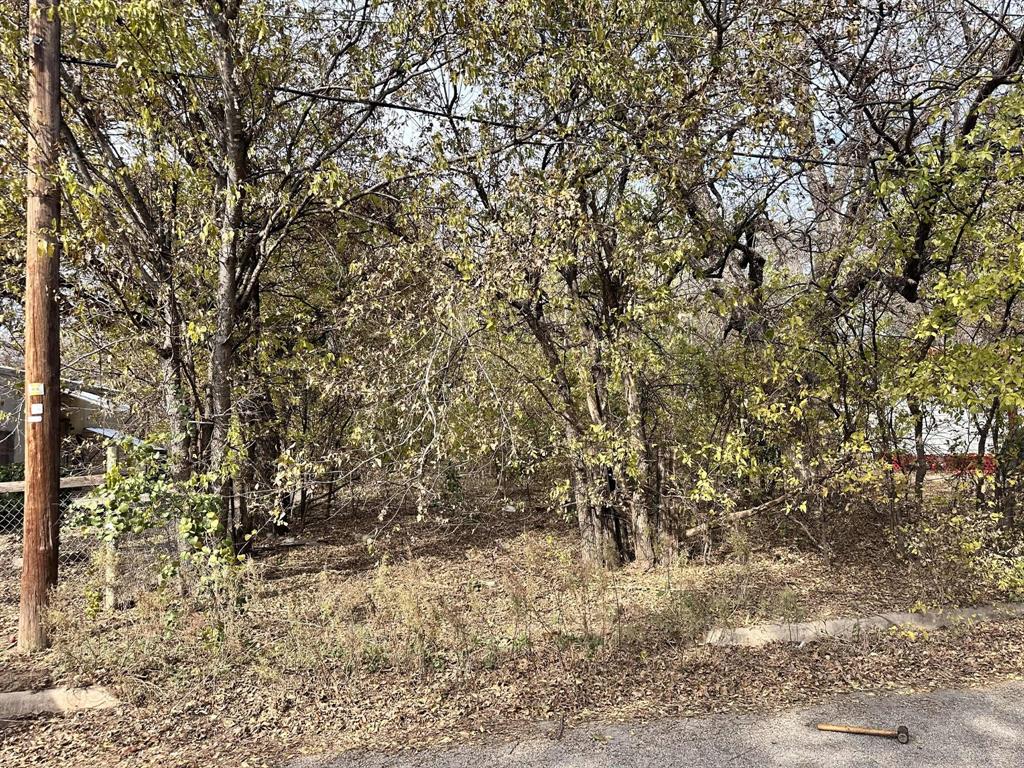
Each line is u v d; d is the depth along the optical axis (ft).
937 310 18.28
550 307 20.99
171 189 22.29
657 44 20.49
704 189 22.99
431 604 16.29
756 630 17.11
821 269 22.03
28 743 12.43
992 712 13.29
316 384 21.86
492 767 11.38
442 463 22.24
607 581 19.03
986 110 18.69
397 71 22.65
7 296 24.02
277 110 23.76
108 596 18.58
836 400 21.57
